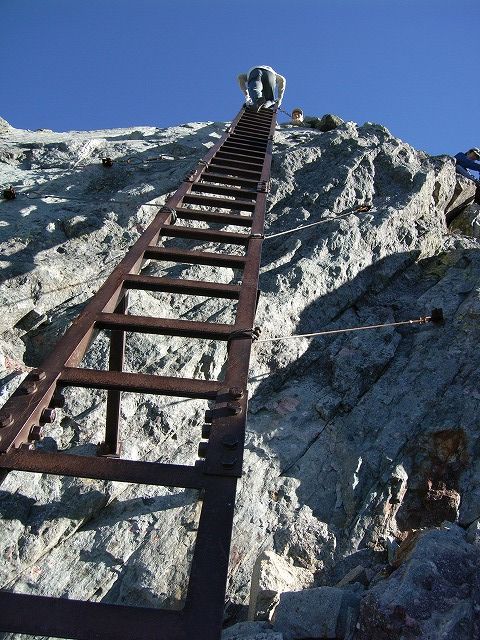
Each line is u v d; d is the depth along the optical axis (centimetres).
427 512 454
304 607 347
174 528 411
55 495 414
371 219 753
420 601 303
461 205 976
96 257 641
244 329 323
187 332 324
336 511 456
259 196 564
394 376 571
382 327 638
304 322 623
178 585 381
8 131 1148
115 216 704
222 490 228
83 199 770
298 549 424
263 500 452
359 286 686
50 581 372
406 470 478
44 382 271
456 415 507
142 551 396
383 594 316
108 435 434
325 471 484
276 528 435
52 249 641
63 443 453
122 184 817
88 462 232
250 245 443
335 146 922
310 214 769
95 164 877
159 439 479
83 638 181
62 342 301
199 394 278
